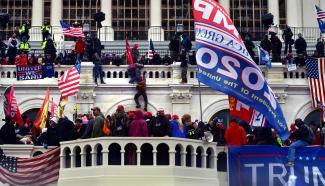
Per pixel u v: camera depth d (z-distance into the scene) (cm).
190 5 4678
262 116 2191
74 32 3516
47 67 3322
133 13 4662
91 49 3403
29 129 2816
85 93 3294
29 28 4347
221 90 2159
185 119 2327
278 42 3491
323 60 3312
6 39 4612
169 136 2123
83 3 4678
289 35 3647
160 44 4316
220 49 2177
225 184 2205
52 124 2350
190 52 3797
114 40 4512
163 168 2072
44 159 2203
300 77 3403
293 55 4047
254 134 2388
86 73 3325
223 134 2497
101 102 3312
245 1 4709
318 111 3353
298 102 3356
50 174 2205
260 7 4700
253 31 4681
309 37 4572
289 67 3362
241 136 2219
